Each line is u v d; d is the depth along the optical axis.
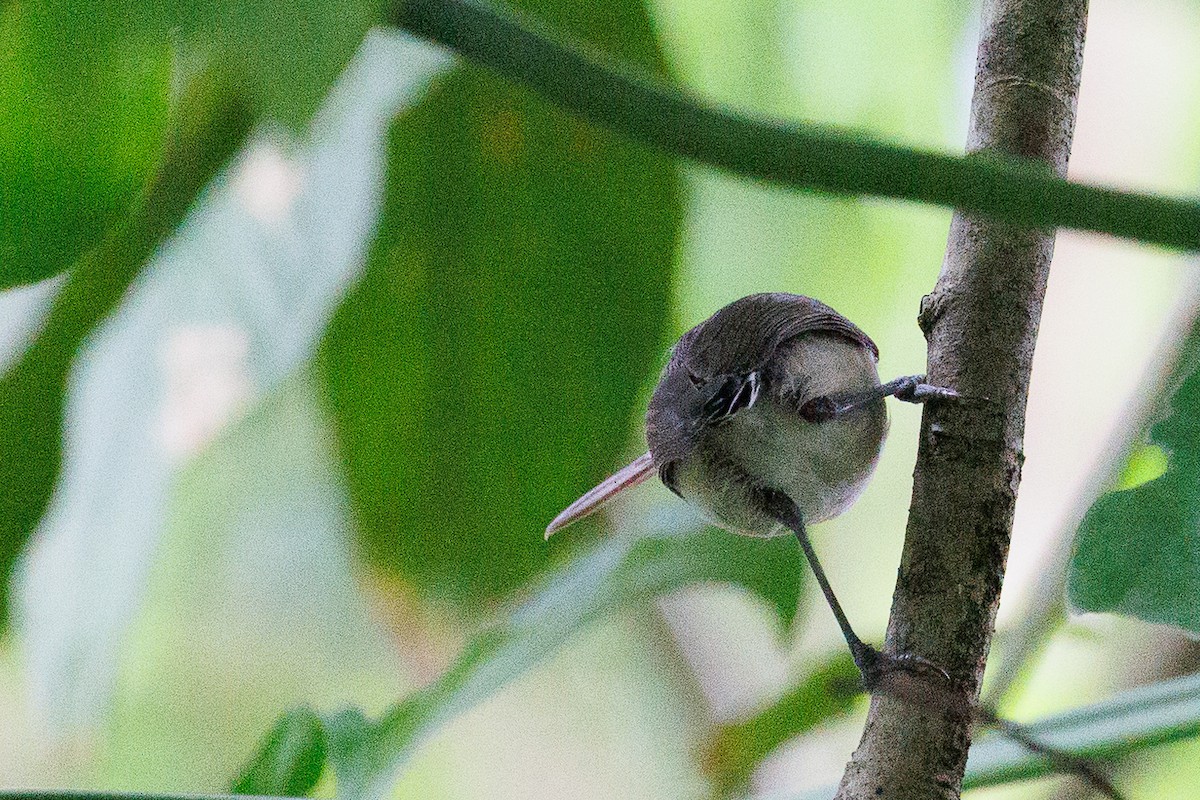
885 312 3.21
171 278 3.13
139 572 3.14
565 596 3.12
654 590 3.12
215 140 3.07
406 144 3.14
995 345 3.01
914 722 3.00
